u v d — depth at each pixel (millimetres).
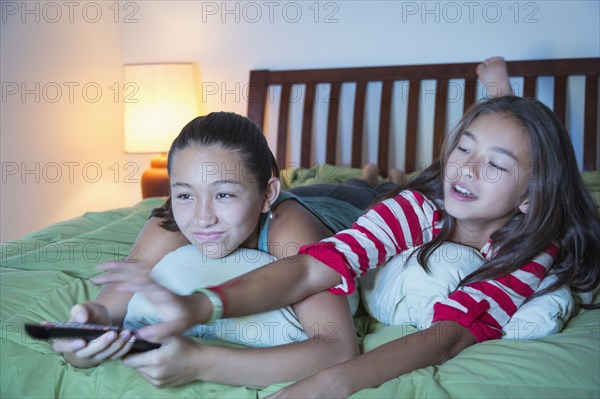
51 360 944
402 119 2623
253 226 993
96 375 887
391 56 2619
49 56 2559
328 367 865
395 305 1093
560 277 1092
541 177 1075
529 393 820
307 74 2695
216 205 939
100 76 2879
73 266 1351
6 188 2350
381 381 851
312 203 1483
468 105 2471
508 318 1014
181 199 958
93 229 1791
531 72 2395
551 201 1088
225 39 2859
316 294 961
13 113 2371
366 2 2625
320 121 2742
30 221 2484
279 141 2748
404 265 1093
